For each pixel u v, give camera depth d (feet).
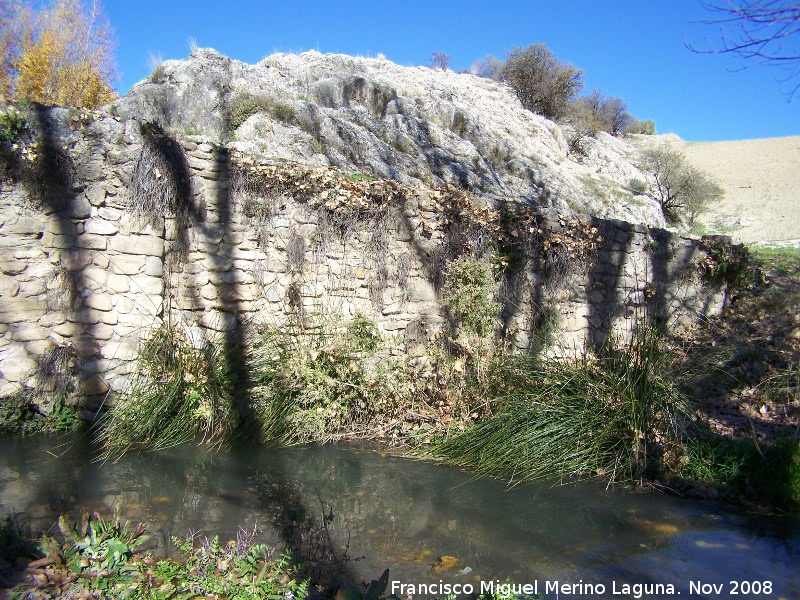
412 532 13.58
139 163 18.53
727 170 119.85
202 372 18.89
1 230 17.67
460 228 23.79
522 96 82.89
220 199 20.20
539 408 18.08
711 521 14.65
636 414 17.34
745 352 24.73
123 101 30.19
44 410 18.12
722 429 18.92
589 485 16.56
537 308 25.41
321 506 14.40
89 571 10.41
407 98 47.39
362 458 18.12
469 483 16.60
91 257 18.42
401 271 22.99
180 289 19.71
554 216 26.78
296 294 21.36
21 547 10.97
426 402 20.56
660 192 72.49
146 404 17.78
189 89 31.89
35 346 18.12
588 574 12.01
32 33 52.85
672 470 16.74
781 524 14.61
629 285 28.30
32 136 17.69
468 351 21.31
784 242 56.18
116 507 13.57
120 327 18.71
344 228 22.06
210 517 13.48
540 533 13.78
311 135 33.55
